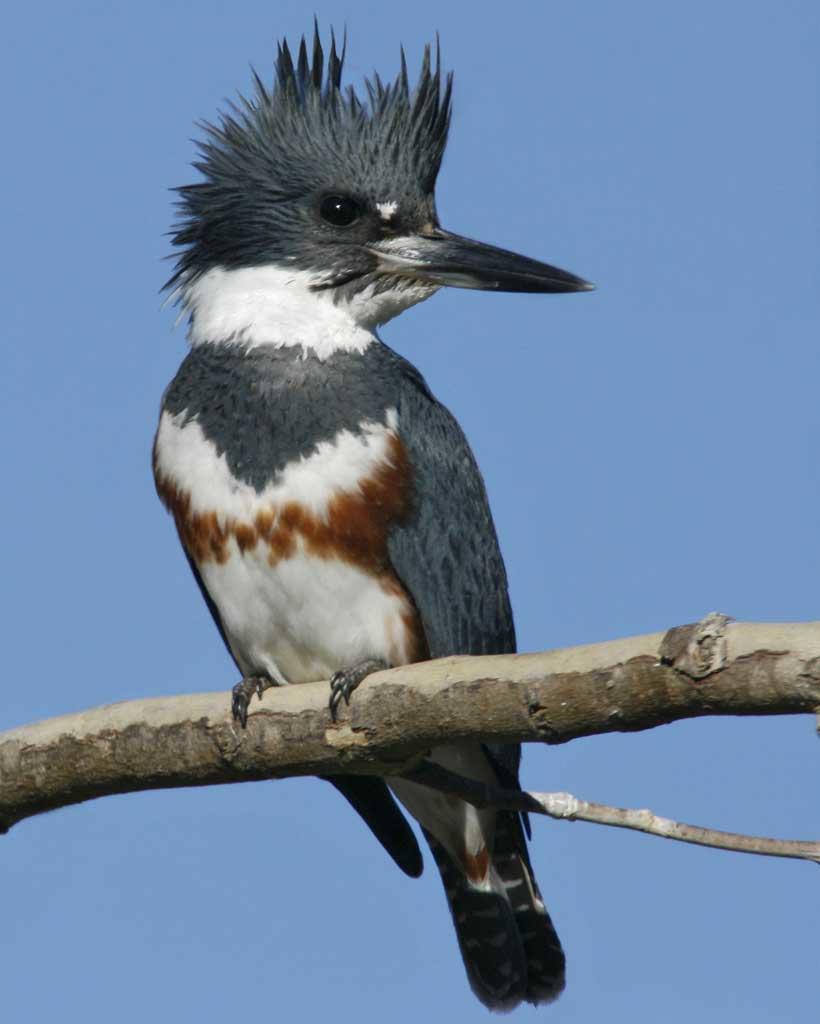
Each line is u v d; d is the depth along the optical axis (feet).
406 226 38.14
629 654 23.79
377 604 34.60
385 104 39.01
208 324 37.45
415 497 34.86
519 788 37.83
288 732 28.86
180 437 35.27
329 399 35.04
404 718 27.17
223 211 38.32
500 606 38.75
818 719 22.08
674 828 27.30
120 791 30.58
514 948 38.11
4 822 31.50
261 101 39.81
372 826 38.52
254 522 34.17
